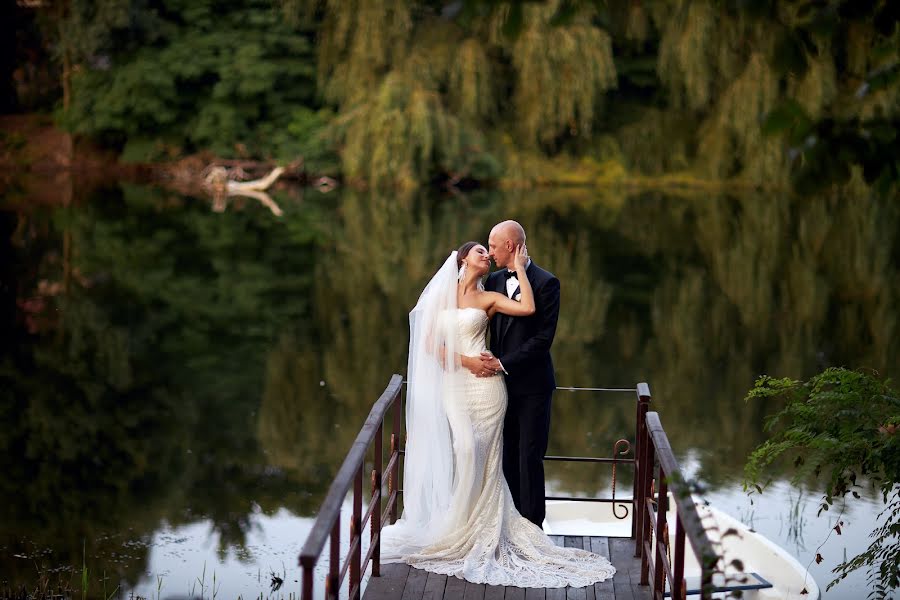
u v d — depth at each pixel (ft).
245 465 24.02
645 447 13.80
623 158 95.55
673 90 87.66
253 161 98.94
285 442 25.98
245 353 36.50
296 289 49.16
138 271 53.47
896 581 13.34
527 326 14.05
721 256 58.80
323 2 95.71
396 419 14.46
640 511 14.05
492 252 14.11
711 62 82.94
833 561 17.63
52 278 51.13
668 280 51.55
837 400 12.81
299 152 96.63
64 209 77.51
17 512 20.56
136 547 18.62
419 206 81.35
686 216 75.92
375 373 33.71
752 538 15.38
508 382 14.17
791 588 14.03
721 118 82.53
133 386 31.76
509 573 13.29
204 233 67.46
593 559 13.84
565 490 21.57
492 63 91.66
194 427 27.37
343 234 67.10
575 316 43.34
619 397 30.30
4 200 81.92
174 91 97.50
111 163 102.47
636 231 68.44
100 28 94.48
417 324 14.05
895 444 11.93
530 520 14.38
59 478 22.94
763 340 38.24
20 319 41.60
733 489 21.66
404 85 86.58
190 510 20.83
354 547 11.44
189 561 17.97
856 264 55.52
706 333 39.70
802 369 33.58
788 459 23.56
